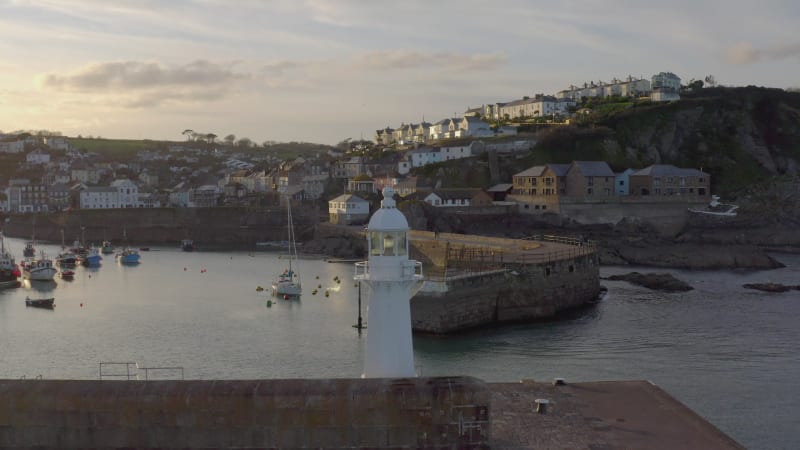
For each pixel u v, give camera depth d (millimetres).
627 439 20578
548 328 68312
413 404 19562
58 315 77812
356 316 75188
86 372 53031
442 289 65875
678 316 72938
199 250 165125
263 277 110625
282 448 19797
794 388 46906
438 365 53938
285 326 70000
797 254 135375
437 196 168500
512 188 181625
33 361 56500
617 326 68500
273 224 195875
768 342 60469
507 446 20109
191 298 89250
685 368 52156
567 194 172750
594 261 86500
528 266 75688
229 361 56062
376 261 22094
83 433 20031
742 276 105562
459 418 19547
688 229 155250
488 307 71125
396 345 22391
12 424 20031
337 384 20125
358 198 176000
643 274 99625
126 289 98688
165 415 19922
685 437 20641
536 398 24531
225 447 19875
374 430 19625
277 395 19797
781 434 38781
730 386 47438
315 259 138125
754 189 186875
